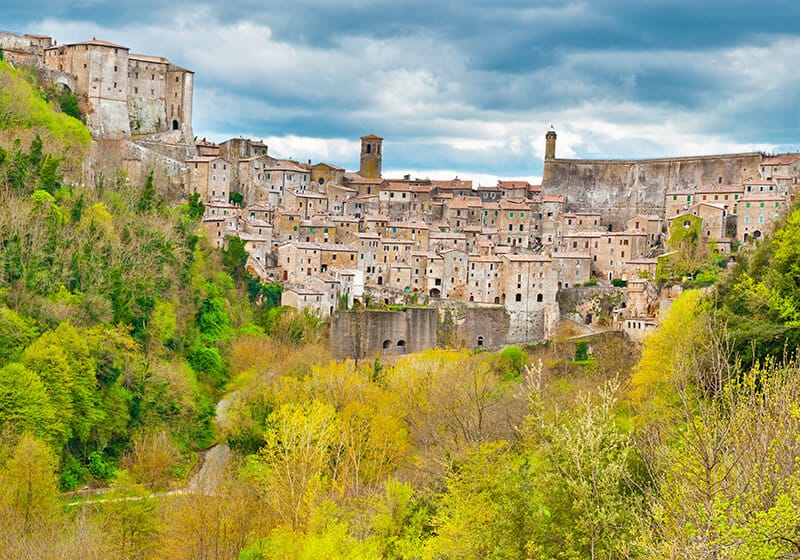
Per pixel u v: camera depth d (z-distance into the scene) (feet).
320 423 362.12
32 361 418.72
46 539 286.66
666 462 159.74
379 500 286.05
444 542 216.74
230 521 302.86
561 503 172.04
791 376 161.17
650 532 146.51
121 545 308.60
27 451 346.95
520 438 307.99
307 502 303.27
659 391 314.35
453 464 271.08
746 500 134.41
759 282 335.88
